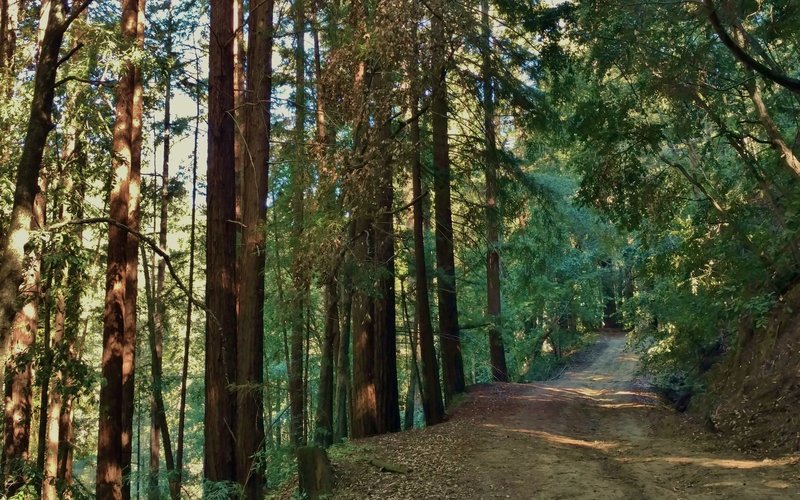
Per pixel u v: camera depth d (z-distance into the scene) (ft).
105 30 31.91
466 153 53.31
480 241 62.75
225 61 37.63
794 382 33.55
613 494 24.91
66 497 35.73
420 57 33.76
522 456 33.22
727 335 53.01
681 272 52.49
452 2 35.35
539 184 54.08
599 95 46.73
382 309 47.73
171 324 85.20
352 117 34.58
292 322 37.58
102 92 39.86
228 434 34.83
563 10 42.60
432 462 32.63
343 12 38.11
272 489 34.91
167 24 55.16
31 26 45.16
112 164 36.40
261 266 35.81
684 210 53.31
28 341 34.91
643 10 36.11
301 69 48.08
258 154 36.55
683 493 24.32
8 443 34.40
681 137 43.52
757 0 36.27
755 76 38.60
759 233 44.37
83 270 34.24
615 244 78.59
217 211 36.63
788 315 38.93
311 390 73.36
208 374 35.45
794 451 28.32
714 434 35.96
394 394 47.96
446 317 60.39
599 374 91.56
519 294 85.66
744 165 49.42
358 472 31.65
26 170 22.29
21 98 34.12
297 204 35.47
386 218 45.29
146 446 114.32
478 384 68.74
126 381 39.42
